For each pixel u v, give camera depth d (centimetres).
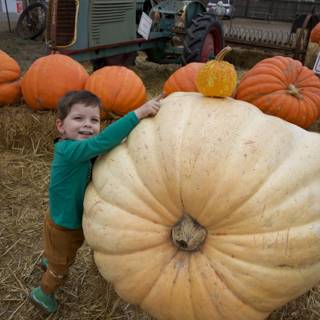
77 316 258
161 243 184
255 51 1109
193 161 171
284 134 183
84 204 202
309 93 504
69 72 493
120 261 188
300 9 2897
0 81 502
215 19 792
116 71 500
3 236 330
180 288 181
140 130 193
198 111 185
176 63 872
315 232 171
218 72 191
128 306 262
